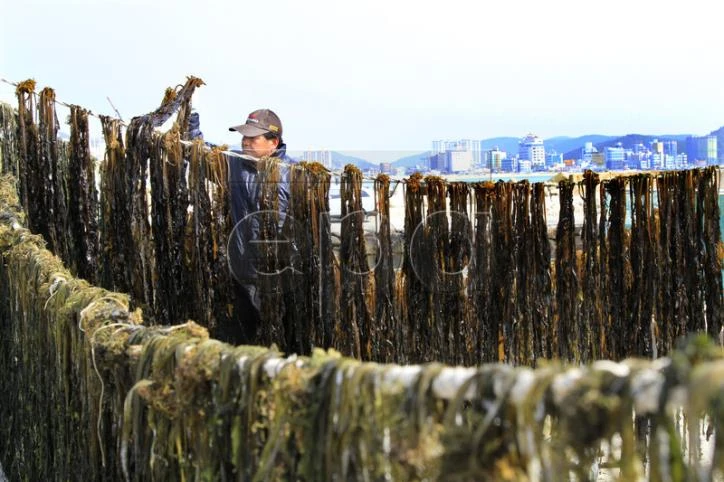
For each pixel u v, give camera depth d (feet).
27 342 16.83
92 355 11.16
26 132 26.07
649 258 21.25
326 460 7.47
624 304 21.35
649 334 21.31
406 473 6.72
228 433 8.76
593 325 21.43
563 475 5.94
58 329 13.30
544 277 21.15
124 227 22.98
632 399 5.56
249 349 8.67
